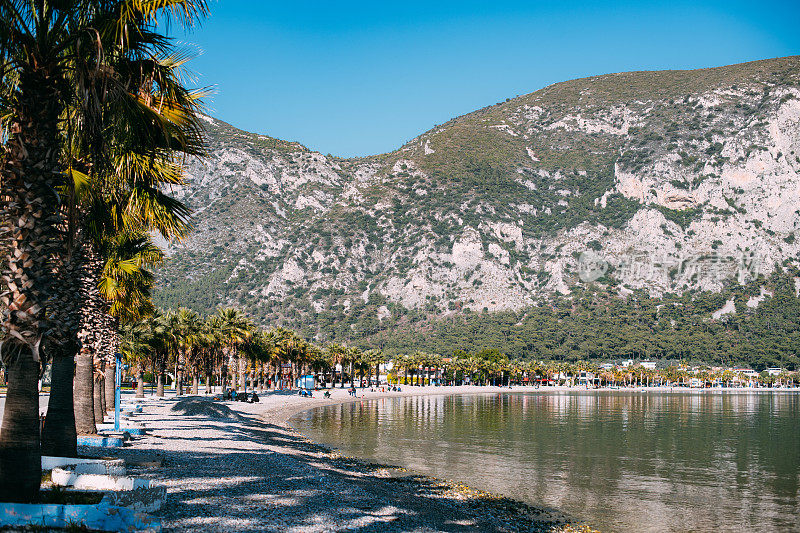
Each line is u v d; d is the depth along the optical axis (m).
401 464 37.44
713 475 38.19
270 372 140.75
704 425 76.12
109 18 11.44
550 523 23.41
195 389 91.44
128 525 12.00
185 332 78.38
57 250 11.81
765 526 25.17
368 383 193.88
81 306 19.59
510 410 101.19
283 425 60.31
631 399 155.62
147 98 12.64
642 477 36.66
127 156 14.04
